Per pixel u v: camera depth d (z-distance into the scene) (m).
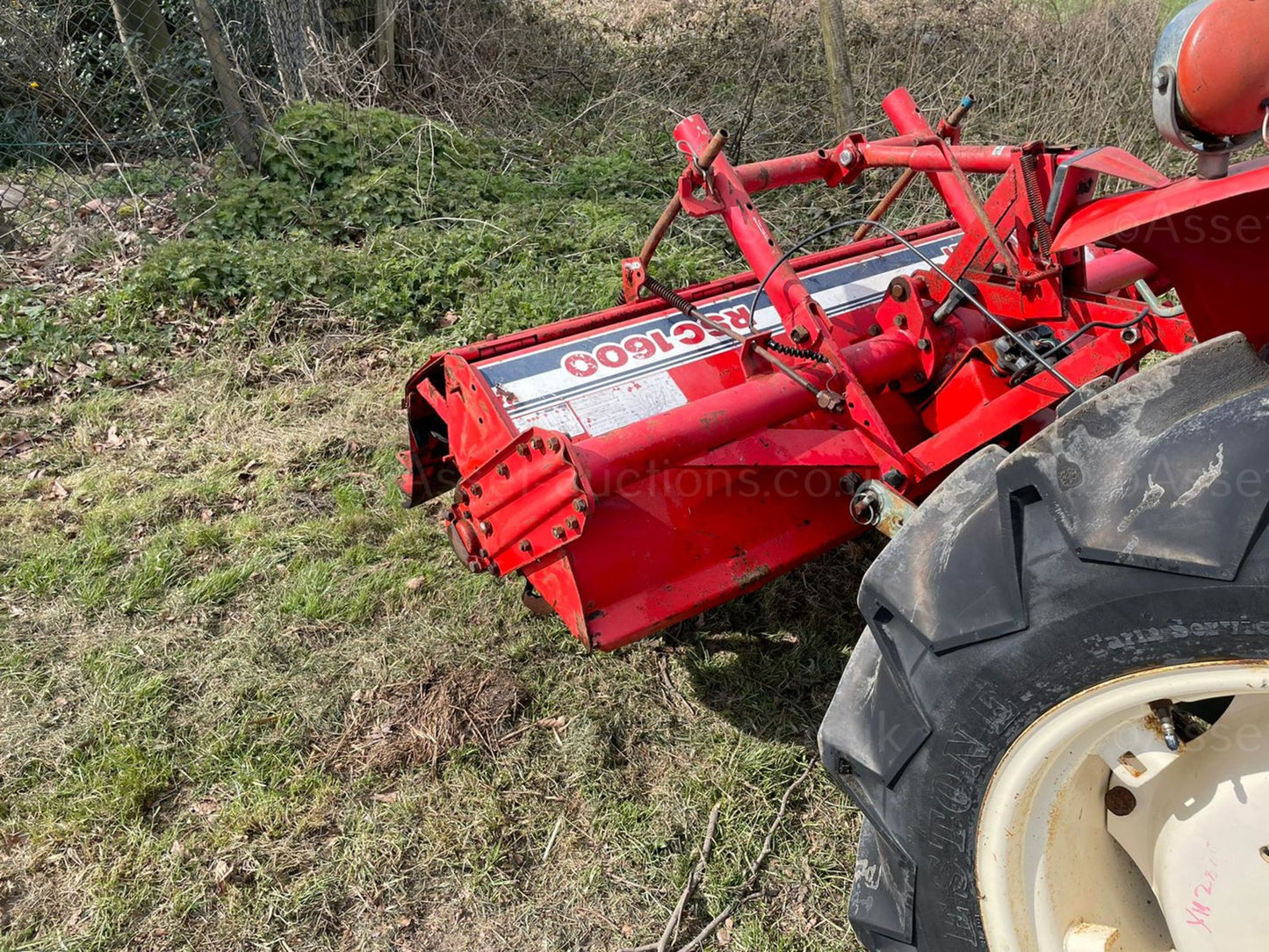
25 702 2.96
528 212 5.98
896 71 7.22
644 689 3.00
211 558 3.59
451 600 3.38
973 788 1.60
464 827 2.58
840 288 3.30
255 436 4.33
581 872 2.48
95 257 5.80
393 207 5.97
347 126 6.44
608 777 2.73
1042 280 2.55
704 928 2.33
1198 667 1.35
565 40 8.38
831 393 2.55
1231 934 1.54
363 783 2.71
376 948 2.31
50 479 4.03
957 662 1.58
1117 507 1.42
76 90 7.05
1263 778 1.47
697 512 2.72
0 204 5.98
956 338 2.84
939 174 2.96
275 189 6.04
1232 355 1.48
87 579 3.46
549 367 2.79
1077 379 2.50
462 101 7.55
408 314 5.21
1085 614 1.43
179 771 2.75
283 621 3.29
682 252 5.70
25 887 2.44
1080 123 6.39
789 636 3.20
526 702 2.97
